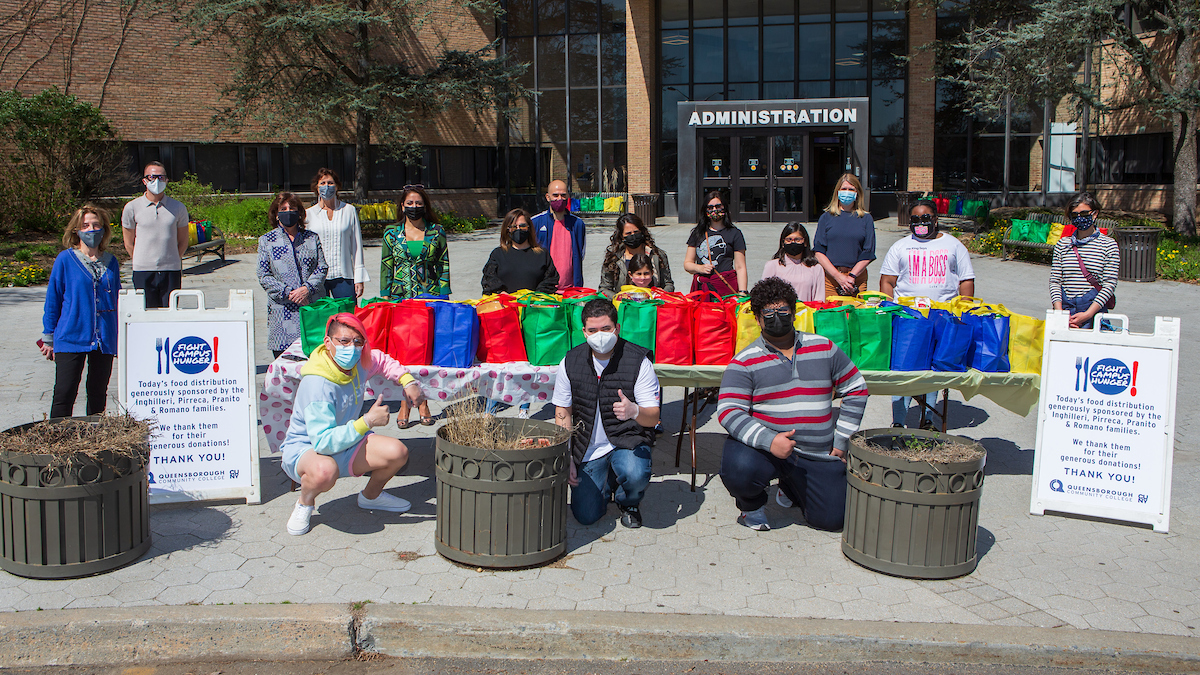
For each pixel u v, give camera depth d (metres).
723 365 5.29
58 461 4.04
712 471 5.91
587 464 4.84
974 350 5.32
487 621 3.79
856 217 7.05
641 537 4.80
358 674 3.65
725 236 7.18
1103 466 5.01
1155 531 4.91
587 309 4.64
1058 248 6.62
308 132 26.00
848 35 28.73
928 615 3.91
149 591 4.04
